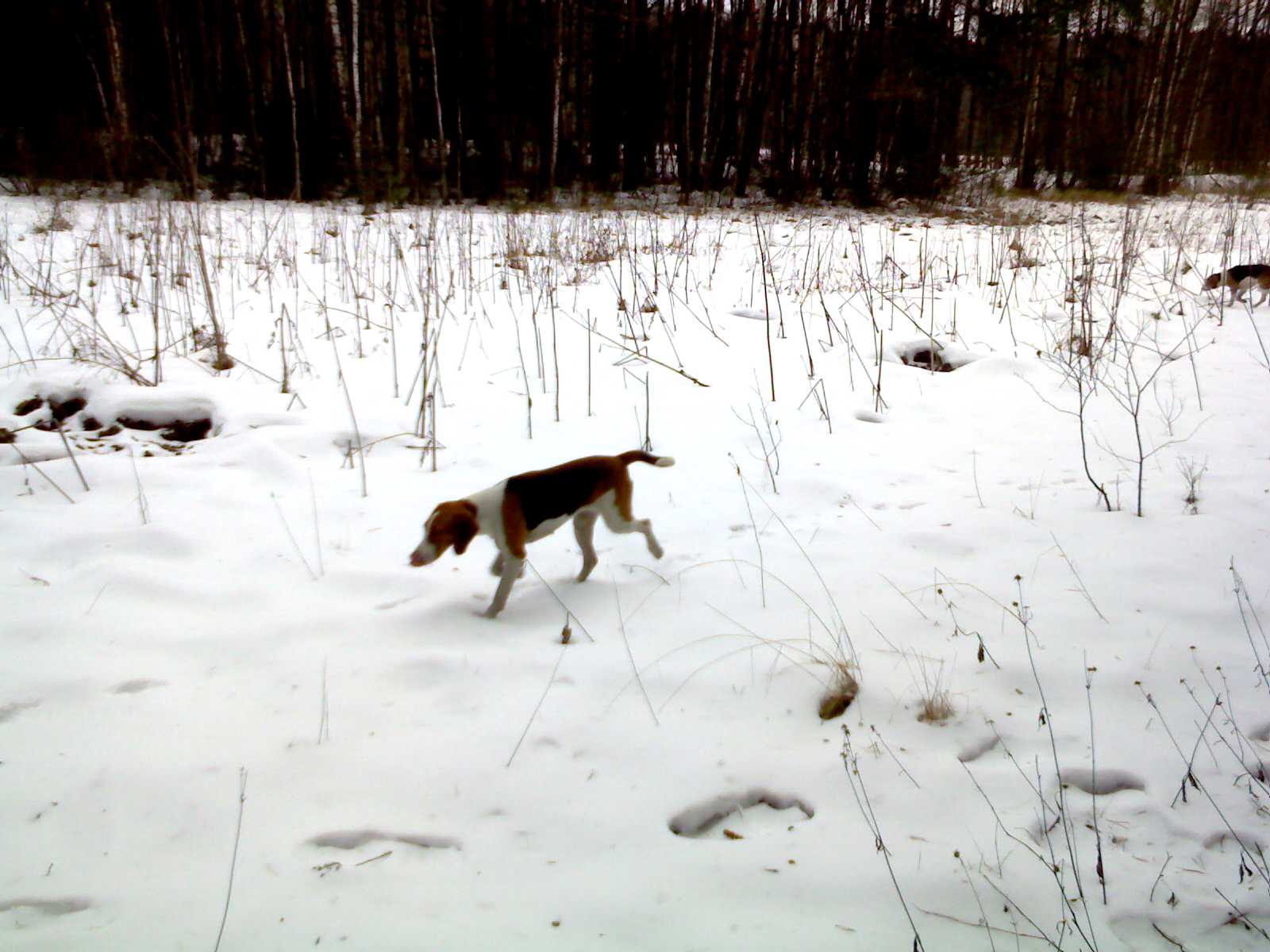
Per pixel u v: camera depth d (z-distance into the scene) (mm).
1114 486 4934
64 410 5867
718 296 9531
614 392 6613
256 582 3854
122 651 3326
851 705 3072
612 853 2414
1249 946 2156
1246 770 2756
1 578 3820
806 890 2297
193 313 8023
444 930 2146
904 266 11406
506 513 3471
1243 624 3533
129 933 2121
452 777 2697
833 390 6699
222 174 16219
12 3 15219
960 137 26219
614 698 3098
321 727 2910
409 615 3602
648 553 4250
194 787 2637
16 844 2408
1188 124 24359
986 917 2225
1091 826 2549
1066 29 19125
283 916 2186
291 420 5734
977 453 5523
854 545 4297
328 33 17344
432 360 7055
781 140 20516
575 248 11727
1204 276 10562
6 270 8820
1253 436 5594
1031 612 3662
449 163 19109
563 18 19172
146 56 17656
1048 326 8477
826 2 19891
